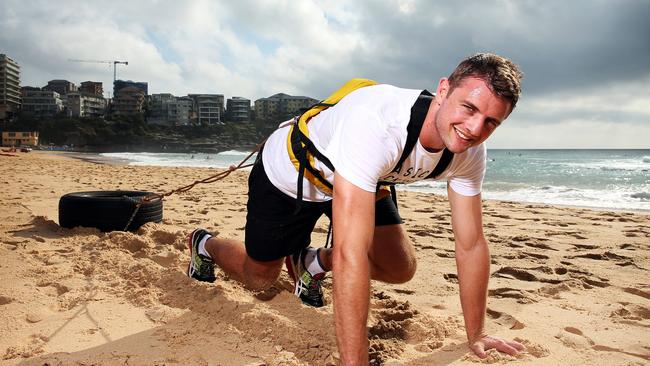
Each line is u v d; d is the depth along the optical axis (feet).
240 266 9.69
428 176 7.40
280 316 9.13
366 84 7.73
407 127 6.42
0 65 520.83
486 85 5.69
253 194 8.75
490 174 87.97
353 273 6.08
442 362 7.75
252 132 592.19
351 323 6.04
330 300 10.39
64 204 16.48
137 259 13.06
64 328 8.56
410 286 12.07
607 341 8.77
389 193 8.86
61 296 9.98
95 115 599.98
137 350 7.72
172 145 513.45
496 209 29.89
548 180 69.26
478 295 8.07
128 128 510.58
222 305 9.56
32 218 18.99
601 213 28.02
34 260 12.57
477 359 7.83
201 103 637.30
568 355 8.10
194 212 23.32
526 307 10.69
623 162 165.89
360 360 6.01
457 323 9.39
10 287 10.40
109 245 13.98
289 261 10.05
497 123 5.91
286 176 8.07
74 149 443.32
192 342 8.08
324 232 19.21
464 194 7.86
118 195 17.93
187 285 10.70
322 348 7.97
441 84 6.36
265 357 7.60
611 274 13.69
